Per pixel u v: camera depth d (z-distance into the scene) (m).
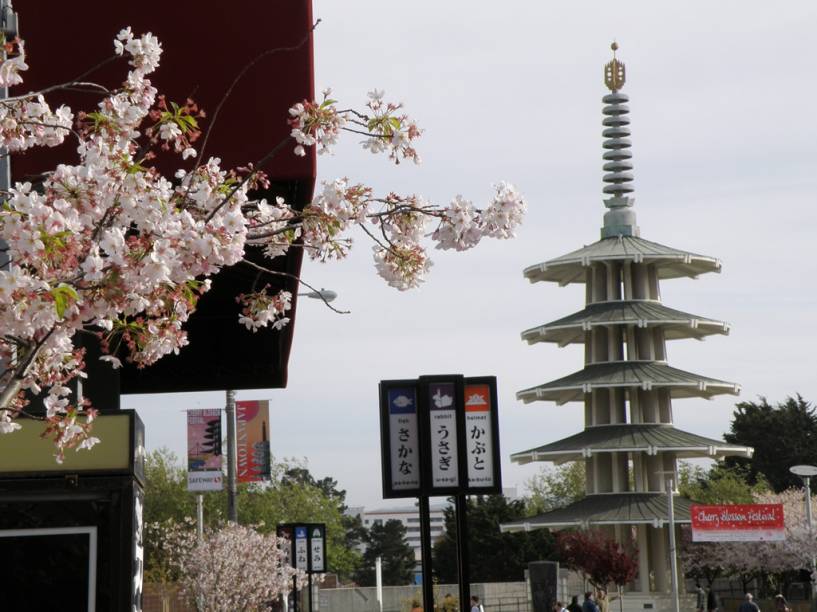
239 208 8.55
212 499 91.19
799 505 83.06
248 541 50.41
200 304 19.41
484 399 15.06
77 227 7.22
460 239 10.38
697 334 78.25
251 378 22.41
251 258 16.31
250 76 13.26
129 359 8.08
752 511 64.56
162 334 8.02
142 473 8.73
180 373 22.19
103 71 13.12
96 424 8.32
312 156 13.22
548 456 72.56
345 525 166.12
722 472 110.00
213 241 7.86
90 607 8.16
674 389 75.69
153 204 7.47
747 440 112.19
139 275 7.41
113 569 8.20
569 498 112.25
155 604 60.91
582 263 75.81
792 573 85.44
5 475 8.20
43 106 8.60
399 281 10.73
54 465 8.24
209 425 43.28
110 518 8.25
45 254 6.94
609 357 75.00
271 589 50.47
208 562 49.78
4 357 7.96
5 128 8.56
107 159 7.58
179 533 57.06
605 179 79.88
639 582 71.31
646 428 73.62
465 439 14.81
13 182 12.71
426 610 14.71
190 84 13.19
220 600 49.59
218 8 13.30
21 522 8.19
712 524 64.81
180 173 8.86
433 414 14.80
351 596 84.50
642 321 73.69
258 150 13.18
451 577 105.00
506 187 10.34
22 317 6.84
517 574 104.25
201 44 13.23
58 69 13.06
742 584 90.75
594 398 74.75
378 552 150.75
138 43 8.79
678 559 73.44
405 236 10.57
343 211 9.85
